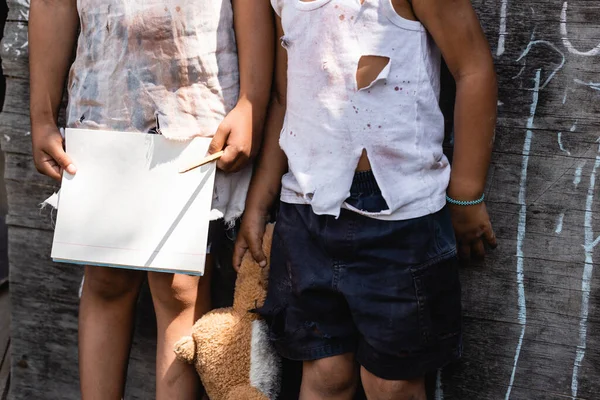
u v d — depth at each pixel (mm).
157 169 1406
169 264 1396
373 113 1271
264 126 1478
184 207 1397
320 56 1290
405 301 1291
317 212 1307
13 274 1875
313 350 1380
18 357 1920
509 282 1513
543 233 1477
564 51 1413
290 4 1316
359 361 1368
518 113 1456
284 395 1671
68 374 1880
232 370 1477
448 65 1296
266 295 1489
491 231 1389
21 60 1755
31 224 1832
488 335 1548
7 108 1794
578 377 1502
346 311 1374
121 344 1606
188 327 1553
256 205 1487
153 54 1385
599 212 1436
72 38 1521
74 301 1840
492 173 1488
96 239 1420
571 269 1470
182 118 1396
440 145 1329
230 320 1487
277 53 1440
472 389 1581
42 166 1498
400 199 1271
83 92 1431
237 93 1452
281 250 1414
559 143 1440
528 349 1526
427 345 1321
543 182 1462
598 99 1405
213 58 1408
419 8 1245
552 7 1409
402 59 1263
